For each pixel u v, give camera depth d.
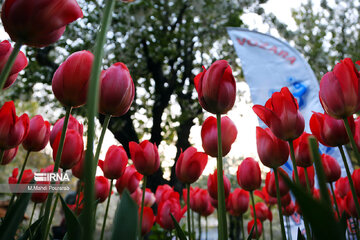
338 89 0.50
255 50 2.72
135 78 5.77
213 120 0.67
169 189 1.19
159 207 1.02
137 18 5.22
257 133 0.64
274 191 1.00
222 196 0.47
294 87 2.45
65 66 0.43
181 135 5.40
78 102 0.43
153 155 0.76
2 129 0.55
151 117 6.18
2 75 0.31
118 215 0.30
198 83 0.55
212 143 0.65
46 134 0.69
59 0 0.34
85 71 0.43
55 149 0.57
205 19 6.06
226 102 0.52
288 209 1.27
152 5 5.31
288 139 0.56
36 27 0.33
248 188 0.76
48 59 5.16
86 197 0.20
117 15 5.14
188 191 0.77
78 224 0.33
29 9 0.33
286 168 1.64
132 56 5.67
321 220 0.15
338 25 6.68
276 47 2.65
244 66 2.70
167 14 5.97
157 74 5.84
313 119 0.65
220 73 0.52
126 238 0.29
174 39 6.14
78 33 4.94
